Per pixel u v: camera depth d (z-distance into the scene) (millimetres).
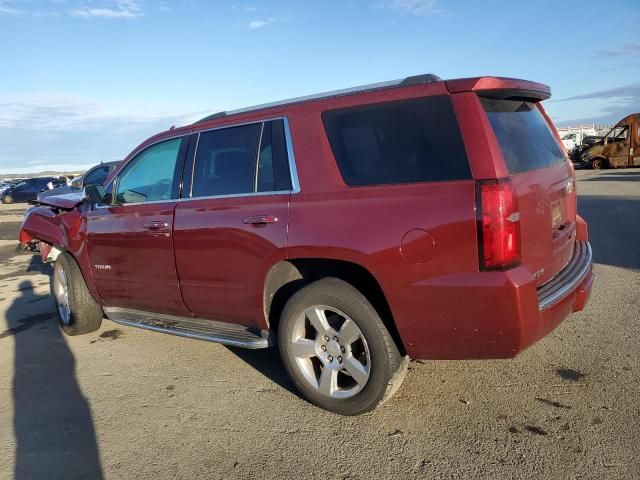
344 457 3025
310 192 3420
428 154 3045
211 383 4125
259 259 3604
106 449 3279
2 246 13570
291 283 3709
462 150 2947
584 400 3426
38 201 6301
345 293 3285
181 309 4344
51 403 3951
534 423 3215
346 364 3367
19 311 6680
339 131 3391
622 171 26109
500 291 2807
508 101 3428
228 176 3924
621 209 12250
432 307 2973
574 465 2789
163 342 5168
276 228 3484
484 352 2982
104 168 12547
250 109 3996
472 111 2980
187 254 4070
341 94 3523
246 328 4070
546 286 3287
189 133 4281
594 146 28406
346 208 3225
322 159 3414
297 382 3605
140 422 3586
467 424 3260
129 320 4812
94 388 4180
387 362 3219
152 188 4508
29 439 3449
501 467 2822
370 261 3098
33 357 4949
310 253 3332
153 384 4188
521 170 3150
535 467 2799
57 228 5422
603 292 5668
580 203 13875
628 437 2986
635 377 3672
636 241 8367
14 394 4141
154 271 4379
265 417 3535
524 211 2971
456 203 2877
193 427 3473
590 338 4406
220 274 3893
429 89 3119
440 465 2883
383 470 2881
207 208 3943
